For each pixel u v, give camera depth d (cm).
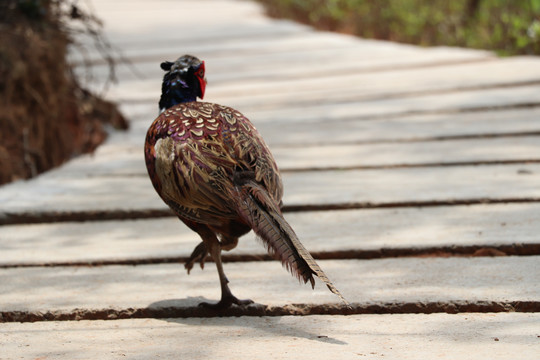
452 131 1405
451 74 1908
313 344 651
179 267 862
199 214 654
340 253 873
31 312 739
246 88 1903
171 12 3631
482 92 1695
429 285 766
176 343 665
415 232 921
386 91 1772
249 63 2258
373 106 1647
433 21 2716
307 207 1046
